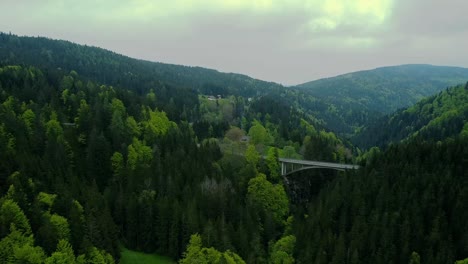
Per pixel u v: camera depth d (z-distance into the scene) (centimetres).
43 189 9044
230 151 14688
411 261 8081
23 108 13325
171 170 11444
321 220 9781
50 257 7012
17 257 6819
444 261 7994
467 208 8969
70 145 12012
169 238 9550
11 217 7438
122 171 11606
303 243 9244
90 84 18150
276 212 11544
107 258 7956
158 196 10600
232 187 11562
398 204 9538
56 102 14575
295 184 14075
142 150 12900
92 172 11594
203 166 11994
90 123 13262
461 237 8469
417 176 10088
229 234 9269
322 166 13762
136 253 9562
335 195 10444
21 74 17325
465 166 10519
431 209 9162
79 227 8044
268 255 9644
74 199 9000
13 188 8131
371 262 8312
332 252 8712
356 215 9650
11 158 9462
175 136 14150
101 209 9281
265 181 11762
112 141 13012
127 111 15575
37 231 7588
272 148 14312
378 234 8738
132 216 9794
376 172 10881
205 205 10350
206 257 8106
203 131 18500
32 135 11575
